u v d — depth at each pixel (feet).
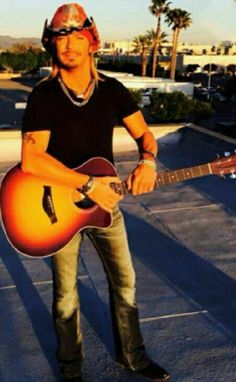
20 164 7.98
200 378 8.91
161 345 9.93
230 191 20.54
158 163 26.50
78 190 7.73
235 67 289.53
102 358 9.47
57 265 8.18
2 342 10.09
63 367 8.59
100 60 286.87
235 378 8.91
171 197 20.02
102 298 11.83
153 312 11.22
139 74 236.43
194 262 13.94
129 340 8.74
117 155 28.17
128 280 8.45
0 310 11.40
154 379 8.78
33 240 8.04
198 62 303.68
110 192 7.60
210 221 17.28
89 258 14.14
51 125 7.44
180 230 16.48
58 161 7.42
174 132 30.68
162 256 14.39
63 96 7.38
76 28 7.06
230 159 8.11
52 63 7.47
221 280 12.85
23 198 7.96
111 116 7.79
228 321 10.86
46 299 11.91
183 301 11.73
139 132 8.16
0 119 117.70
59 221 7.95
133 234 16.17
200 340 10.12
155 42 208.44
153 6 197.88
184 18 189.06
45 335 10.34
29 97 7.45
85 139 7.61
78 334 8.56
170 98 96.78
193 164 26.08
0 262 14.10
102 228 8.00
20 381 8.89
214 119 129.59
